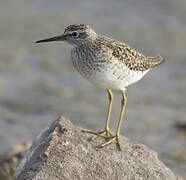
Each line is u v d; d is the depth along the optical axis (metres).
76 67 11.99
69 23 26.02
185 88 21.05
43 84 20.92
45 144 11.22
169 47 24.27
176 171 15.26
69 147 11.09
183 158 16.06
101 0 28.64
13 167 13.91
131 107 19.45
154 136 17.47
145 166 11.18
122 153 11.37
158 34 25.39
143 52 23.55
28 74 21.67
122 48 11.70
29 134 17.36
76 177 10.63
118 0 28.58
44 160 10.79
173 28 26.02
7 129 17.62
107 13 27.27
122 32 25.38
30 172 10.66
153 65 12.59
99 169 10.85
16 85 20.70
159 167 11.30
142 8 27.91
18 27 25.45
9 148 15.38
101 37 12.05
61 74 21.86
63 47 24.20
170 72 22.34
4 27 25.34
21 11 27.03
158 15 27.22
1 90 20.23
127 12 27.47
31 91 20.34
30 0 28.33
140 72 12.13
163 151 16.50
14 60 22.70
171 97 20.34
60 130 11.48
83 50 11.81
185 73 22.28
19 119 18.39
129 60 11.66
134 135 17.42
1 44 23.88
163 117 18.81
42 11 27.16
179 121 18.47
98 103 19.73
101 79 11.59
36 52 23.50
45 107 19.33
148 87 21.12
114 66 11.48
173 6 27.92
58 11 27.20
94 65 11.51
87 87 21.00
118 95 20.39
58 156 10.86
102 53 11.45
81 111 19.02
